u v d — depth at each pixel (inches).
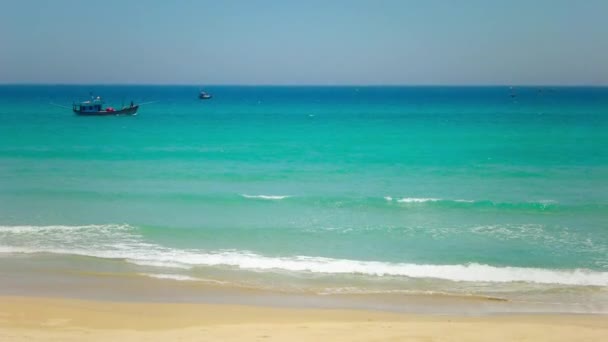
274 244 745.0
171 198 1015.6
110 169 1330.0
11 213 909.8
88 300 546.0
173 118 3065.9
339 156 1535.4
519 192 1068.5
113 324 477.1
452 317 503.8
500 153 1582.2
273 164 1406.3
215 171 1304.1
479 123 2706.7
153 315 502.6
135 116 3211.1
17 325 470.6
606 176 1220.5
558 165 1368.1
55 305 526.0
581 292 573.9
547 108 4163.4
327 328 463.8
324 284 600.7
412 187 1123.9
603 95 7849.4
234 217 888.3
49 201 995.3
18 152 1614.2
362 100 6176.2
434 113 3617.1
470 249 722.2
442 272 632.4
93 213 912.9
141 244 740.0
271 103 5349.4
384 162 1432.1
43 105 4372.5
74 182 1168.2
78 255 689.6
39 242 743.7
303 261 671.8
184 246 732.7
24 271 634.2
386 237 778.8
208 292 574.9
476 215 899.4
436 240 763.4
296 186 1138.7
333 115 3422.7
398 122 2805.1
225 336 442.9
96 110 3125.0
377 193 1067.3
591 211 911.0
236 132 2231.8
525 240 760.3
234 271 638.5
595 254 696.4
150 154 1577.3
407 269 640.4
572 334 446.6
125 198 1016.9
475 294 569.6
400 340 432.5
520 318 500.1
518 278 613.0
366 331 454.6
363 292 576.4
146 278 614.9
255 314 507.8
